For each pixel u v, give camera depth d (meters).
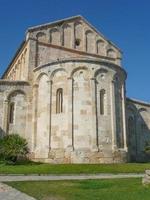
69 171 25.91
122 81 38.22
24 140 34.34
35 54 40.34
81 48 44.22
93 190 15.57
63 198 13.26
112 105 35.47
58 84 35.56
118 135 35.31
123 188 16.14
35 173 24.64
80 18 45.19
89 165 29.31
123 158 34.59
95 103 34.50
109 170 26.86
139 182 18.47
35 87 37.72
